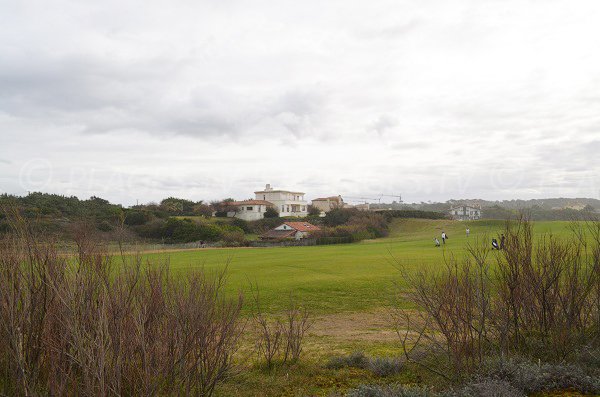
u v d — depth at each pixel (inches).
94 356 200.7
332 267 1038.4
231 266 1097.4
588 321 325.7
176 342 233.6
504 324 307.1
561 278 328.8
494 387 252.1
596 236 335.9
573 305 314.2
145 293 236.4
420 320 512.7
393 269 930.1
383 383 297.7
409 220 3836.1
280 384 309.4
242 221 3700.8
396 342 432.1
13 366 213.6
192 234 2723.9
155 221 2770.7
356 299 673.0
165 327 233.1
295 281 823.7
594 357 295.0
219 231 2837.1
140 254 263.4
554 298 319.6
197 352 251.8
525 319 330.0
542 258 327.9
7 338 212.5
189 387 236.4
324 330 505.4
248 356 366.3
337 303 654.5
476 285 303.4
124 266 236.2
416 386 276.2
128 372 217.8
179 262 1210.6
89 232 254.5
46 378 218.7
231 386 304.8
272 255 1529.3
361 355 358.0
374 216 3649.1
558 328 313.1
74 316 197.0
